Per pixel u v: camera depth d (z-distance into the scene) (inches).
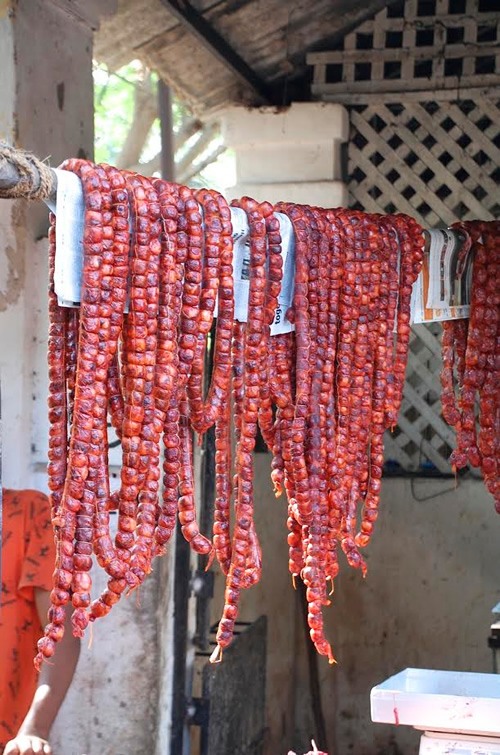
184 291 65.9
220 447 74.4
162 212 63.6
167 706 125.6
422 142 181.9
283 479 79.7
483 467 94.7
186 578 127.4
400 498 183.2
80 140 145.3
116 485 125.8
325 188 179.6
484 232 93.3
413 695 72.3
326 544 80.0
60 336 66.1
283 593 185.9
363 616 184.9
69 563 61.3
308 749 187.8
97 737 123.6
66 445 66.4
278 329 75.3
